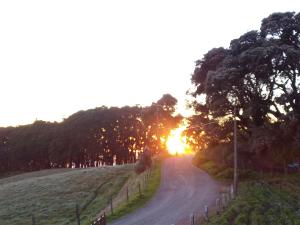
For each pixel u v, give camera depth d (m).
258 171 60.78
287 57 53.28
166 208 43.62
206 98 58.81
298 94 54.94
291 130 53.28
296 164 62.16
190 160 88.88
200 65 63.22
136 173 74.00
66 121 131.12
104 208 54.66
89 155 128.88
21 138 137.38
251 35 58.94
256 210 36.94
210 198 47.22
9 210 59.97
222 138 60.91
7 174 135.12
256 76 56.03
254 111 55.47
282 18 56.47
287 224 34.75
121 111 129.62
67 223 49.06
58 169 114.00
